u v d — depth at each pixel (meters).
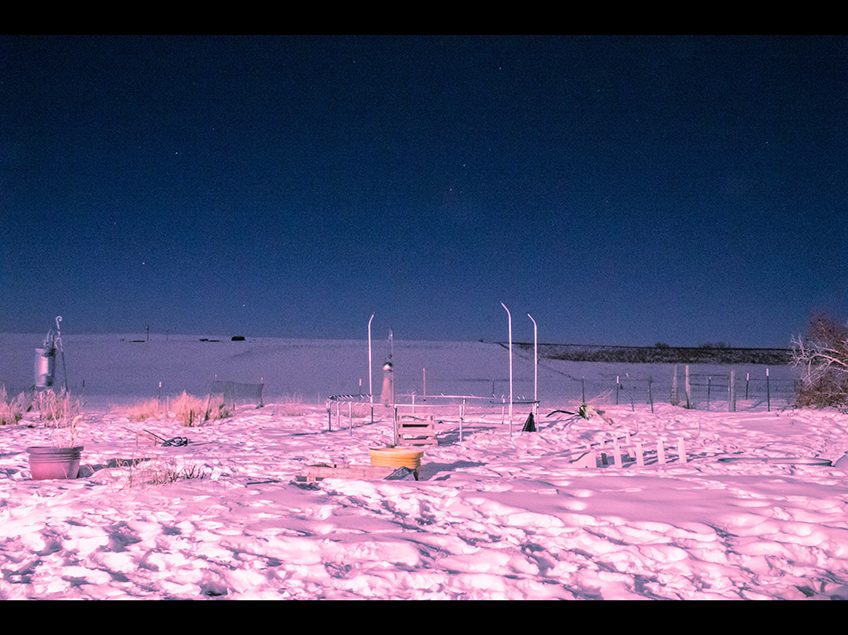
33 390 25.61
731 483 9.40
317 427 19.59
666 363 80.62
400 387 48.62
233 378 56.75
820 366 23.27
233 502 8.36
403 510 8.13
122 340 87.44
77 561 6.13
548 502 8.20
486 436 17.19
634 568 5.89
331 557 6.14
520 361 71.75
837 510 7.71
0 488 9.86
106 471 11.38
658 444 12.52
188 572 5.72
